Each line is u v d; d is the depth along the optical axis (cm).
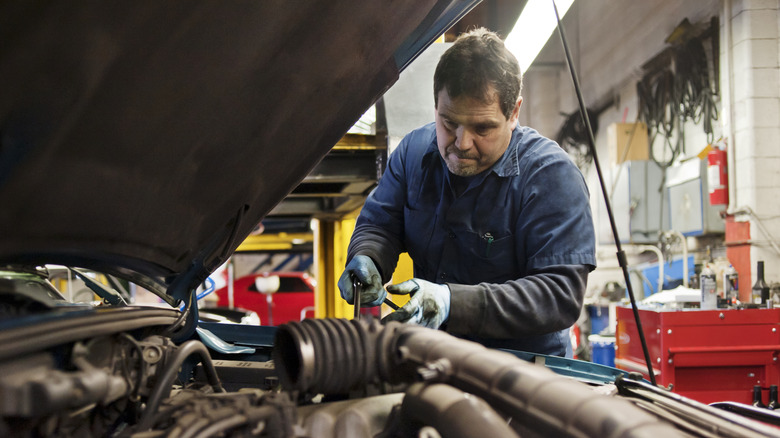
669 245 496
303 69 91
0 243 67
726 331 297
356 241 164
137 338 92
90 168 69
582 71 728
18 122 58
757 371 299
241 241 123
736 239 435
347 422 72
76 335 63
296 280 832
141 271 102
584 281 140
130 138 71
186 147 82
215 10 67
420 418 65
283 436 63
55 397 50
